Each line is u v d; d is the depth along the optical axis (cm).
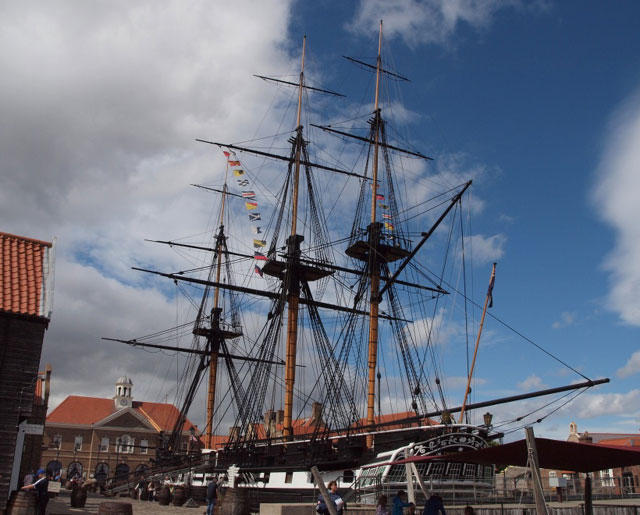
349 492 2511
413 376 4366
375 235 4872
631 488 3300
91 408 11738
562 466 1772
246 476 4369
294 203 5612
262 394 4988
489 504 2512
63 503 3759
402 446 3117
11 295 2556
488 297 3528
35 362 2497
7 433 2367
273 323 5256
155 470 5666
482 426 3112
